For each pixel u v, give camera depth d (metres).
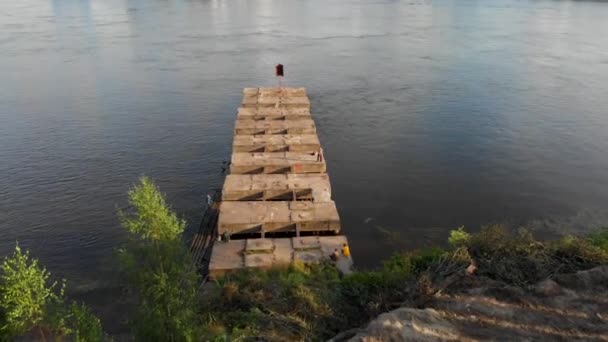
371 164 37.06
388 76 59.69
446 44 77.62
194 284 14.12
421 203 31.78
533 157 38.22
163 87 55.41
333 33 89.06
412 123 44.81
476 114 46.84
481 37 83.19
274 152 35.00
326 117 46.28
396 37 84.31
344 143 40.66
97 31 89.56
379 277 17.98
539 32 87.12
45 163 36.81
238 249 23.06
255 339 15.06
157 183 34.06
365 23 100.25
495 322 14.44
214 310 16.88
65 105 49.12
